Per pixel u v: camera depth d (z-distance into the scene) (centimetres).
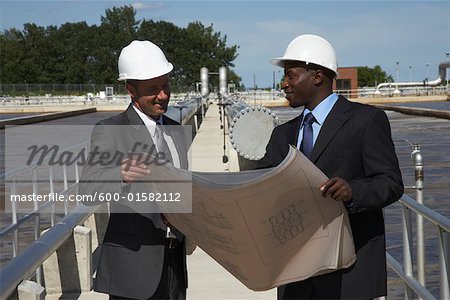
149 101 413
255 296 707
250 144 1199
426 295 464
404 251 529
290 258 377
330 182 354
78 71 11900
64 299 699
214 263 841
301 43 394
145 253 407
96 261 817
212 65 13262
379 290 388
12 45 11825
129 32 12625
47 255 523
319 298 388
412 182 1739
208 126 3341
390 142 384
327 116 389
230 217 364
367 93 8719
